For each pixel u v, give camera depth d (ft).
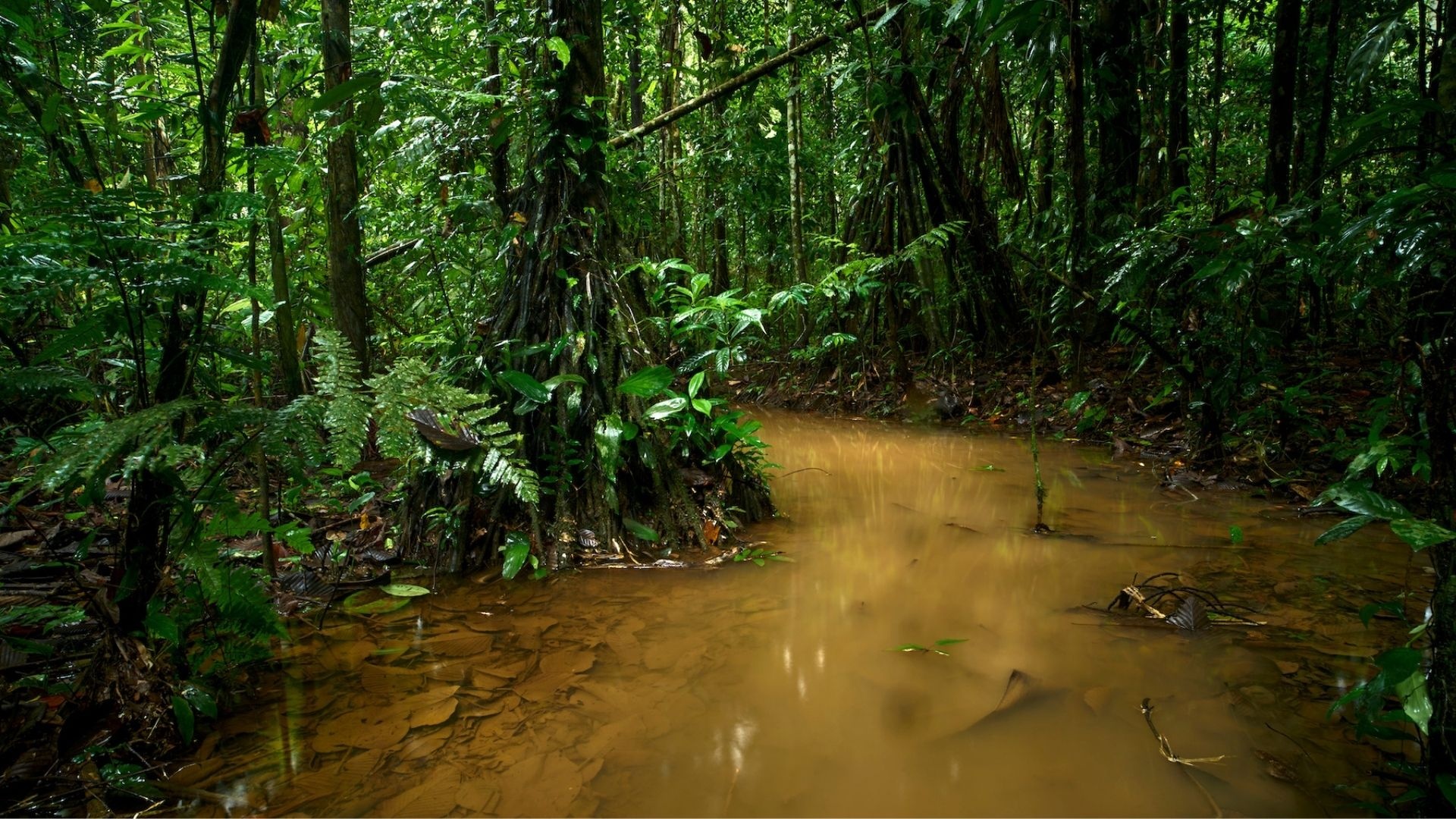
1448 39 5.13
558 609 6.48
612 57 14.82
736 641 5.74
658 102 29.04
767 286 23.72
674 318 9.74
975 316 19.34
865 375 19.19
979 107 19.03
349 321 10.49
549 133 9.31
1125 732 4.42
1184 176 16.58
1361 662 5.18
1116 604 6.27
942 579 7.05
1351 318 14.39
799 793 3.89
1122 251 10.71
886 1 17.26
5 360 5.11
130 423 3.92
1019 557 7.61
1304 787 3.88
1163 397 12.44
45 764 4.12
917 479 11.34
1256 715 4.57
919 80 18.47
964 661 5.35
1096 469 11.69
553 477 8.09
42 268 4.01
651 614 6.31
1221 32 17.71
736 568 7.48
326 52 8.98
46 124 4.53
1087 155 18.72
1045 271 14.06
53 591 6.03
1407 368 5.82
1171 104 16.44
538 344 9.02
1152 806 3.77
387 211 10.53
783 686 5.02
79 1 7.52
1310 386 12.48
